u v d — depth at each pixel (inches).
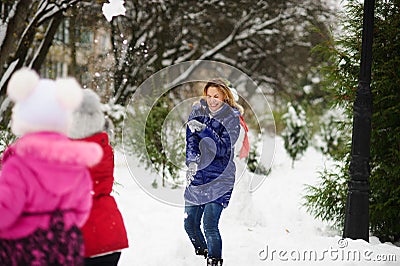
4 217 154.7
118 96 798.5
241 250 322.3
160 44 917.2
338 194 394.3
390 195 368.5
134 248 323.3
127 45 798.5
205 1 917.2
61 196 167.6
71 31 796.6
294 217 444.5
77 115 201.0
